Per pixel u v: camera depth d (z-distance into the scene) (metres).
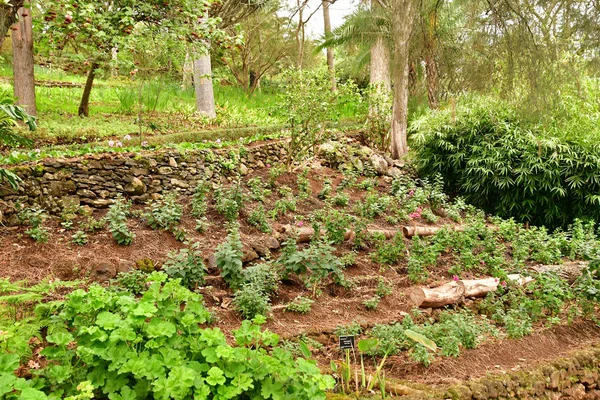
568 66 7.86
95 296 2.70
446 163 9.41
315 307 4.54
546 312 5.18
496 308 4.88
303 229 5.96
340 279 4.94
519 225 7.64
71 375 2.51
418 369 3.69
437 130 9.34
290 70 8.07
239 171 7.41
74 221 5.17
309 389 2.58
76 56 8.09
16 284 3.41
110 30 6.77
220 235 5.61
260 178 7.50
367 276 5.38
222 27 14.99
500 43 7.78
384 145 11.20
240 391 2.38
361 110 13.64
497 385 3.53
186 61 8.91
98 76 15.99
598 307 5.55
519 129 8.61
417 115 12.95
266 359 2.59
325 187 7.68
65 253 4.55
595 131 8.58
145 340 2.66
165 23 6.77
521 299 5.04
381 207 7.50
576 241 6.90
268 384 2.56
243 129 10.42
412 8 10.10
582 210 8.42
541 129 8.59
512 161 8.62
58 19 6.67
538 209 8.76
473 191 9.13
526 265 6.45
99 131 9.02
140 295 4.06
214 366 2.46
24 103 9.23
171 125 10.76
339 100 8.53
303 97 7.89
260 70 21.95
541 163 8.18
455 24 9.99
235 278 4.44
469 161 8.81
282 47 22.86
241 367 2.53
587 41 7.62
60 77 15.15
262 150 8.08
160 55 8.02
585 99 9.03
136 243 4.96
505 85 8.06
